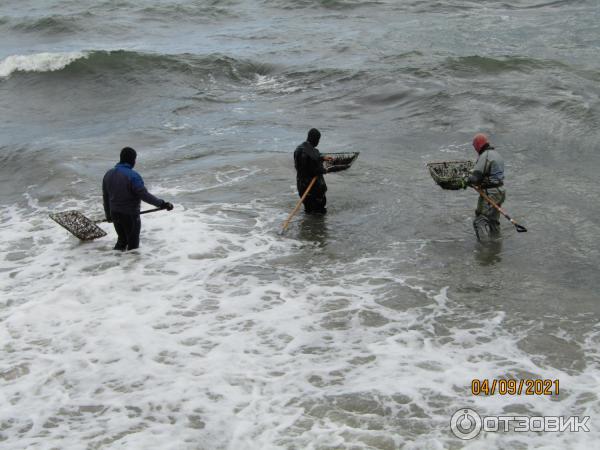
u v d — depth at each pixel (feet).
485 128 46.98
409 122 49.83
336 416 18.12
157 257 28.63
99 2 111.45
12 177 41.50
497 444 16.80
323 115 53.31
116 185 28.14
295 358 20.97
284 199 35.60
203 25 95.71
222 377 20.01
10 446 17.26
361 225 31.99
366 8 101.91
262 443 17.12
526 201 34.40
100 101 61.31
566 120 47.78
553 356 20.76
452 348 21.35
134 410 18.61
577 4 100.58
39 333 22.74
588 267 27.02
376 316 23.45
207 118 54.08
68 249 29.76
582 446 16.61
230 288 25.81
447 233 30.81
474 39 79.05
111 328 22.90
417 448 16.75
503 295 24.81
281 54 73.26
